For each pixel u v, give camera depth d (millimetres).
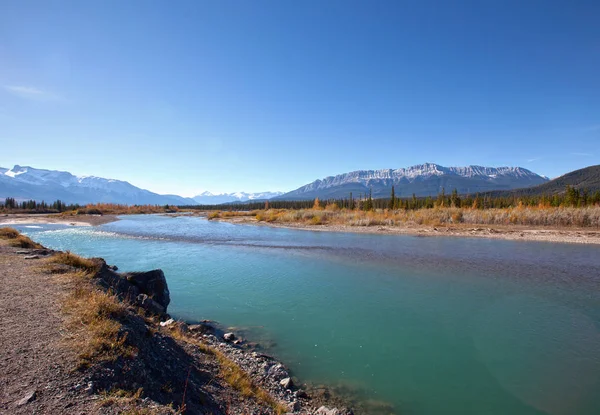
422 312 10430
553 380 6703
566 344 8250
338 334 8852
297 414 5309
